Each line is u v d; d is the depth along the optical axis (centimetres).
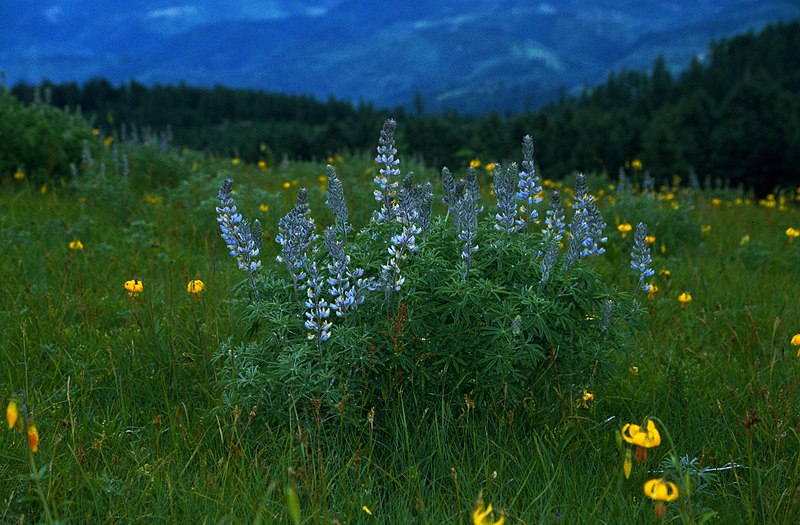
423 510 270
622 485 308
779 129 5328
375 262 374
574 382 366
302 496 296
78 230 745
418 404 355
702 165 5666
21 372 411
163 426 366
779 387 416
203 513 285
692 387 420
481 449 332
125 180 969
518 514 288
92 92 13138
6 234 714
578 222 369
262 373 349
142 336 462
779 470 322
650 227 870
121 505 290
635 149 5753
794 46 16312
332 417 342
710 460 337
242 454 311
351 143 6381
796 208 1330
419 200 394
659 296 608
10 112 1055
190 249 727
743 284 675
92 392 399
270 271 406
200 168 1275
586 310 375
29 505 290
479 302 346
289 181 1219
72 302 516
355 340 348
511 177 387
